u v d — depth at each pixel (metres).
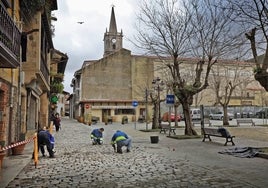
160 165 11.53
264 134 26.02
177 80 25.58
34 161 11.87
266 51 14.19
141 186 8.28
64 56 34.56
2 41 8.91
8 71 13.34
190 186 8.25
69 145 18.86
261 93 63.53
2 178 9.19
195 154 14.55
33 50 17.88
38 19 17.80
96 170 10.61
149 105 60.88
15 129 15.22
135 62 62.44
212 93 61.66
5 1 10.70
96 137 19.34
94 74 61.25
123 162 12.30
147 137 24.56
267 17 13.89
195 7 23.80
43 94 29.89
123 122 50.56
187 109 24.42
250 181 8.79
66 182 8.80
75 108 73.06
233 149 15.54
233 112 60.03
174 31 24.52
